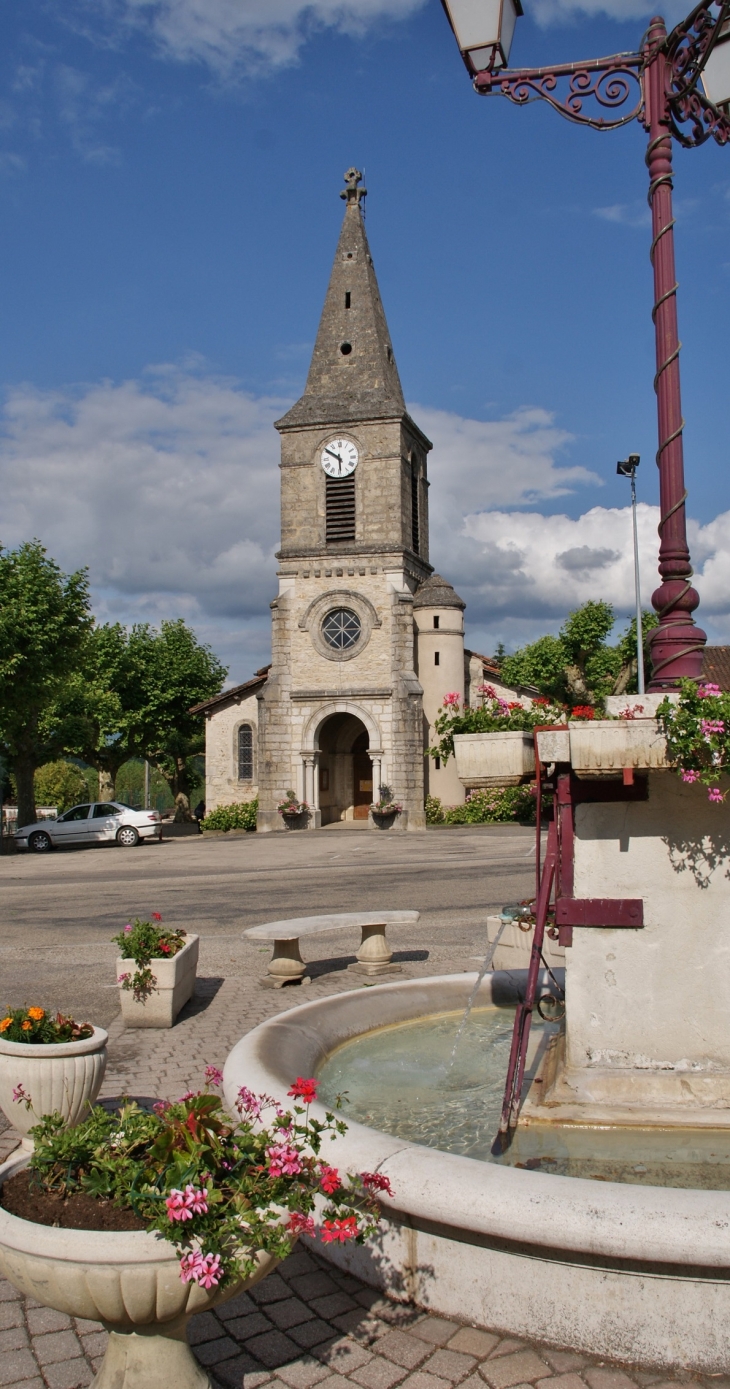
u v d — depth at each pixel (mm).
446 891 15234
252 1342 3352
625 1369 3125
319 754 33219
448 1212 3311
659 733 4312
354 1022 6074
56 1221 2842
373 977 9422
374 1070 5512
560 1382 3070
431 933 11750
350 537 33594
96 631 41938
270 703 32844
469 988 6820
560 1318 3232
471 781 5246
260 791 32688
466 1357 3217
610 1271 3156
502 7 4758
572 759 4441
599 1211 3131
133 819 30266
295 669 33031
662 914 4637
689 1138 4344
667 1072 4605
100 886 17906
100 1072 4957
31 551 29328
